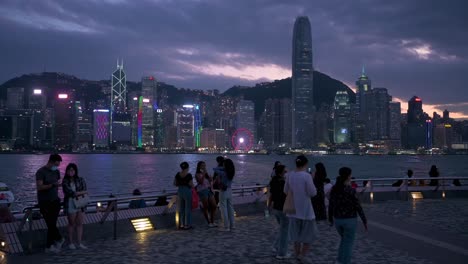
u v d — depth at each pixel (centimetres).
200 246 1096
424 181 2544
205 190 1415
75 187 1084
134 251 1039
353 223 870
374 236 1220
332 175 12462
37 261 944
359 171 15625
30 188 7831
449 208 1864
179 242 1149
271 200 1017
